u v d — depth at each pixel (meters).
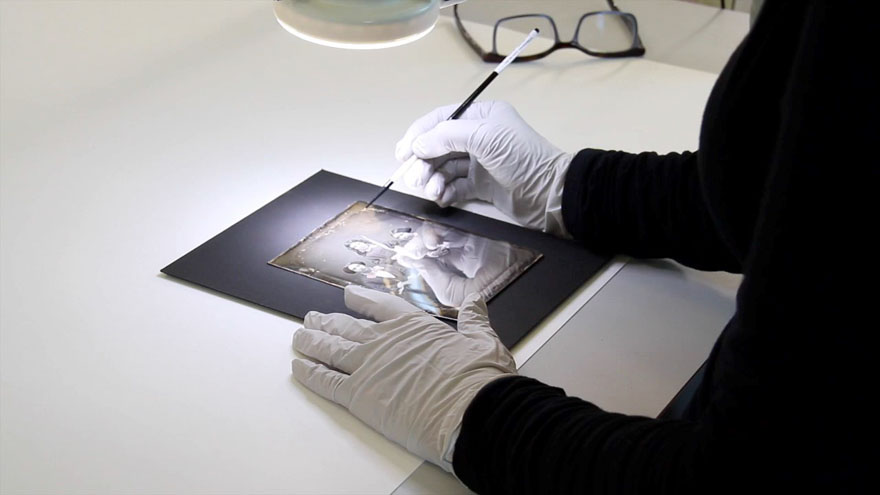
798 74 0.57
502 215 1.22
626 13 1.62
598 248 1.13
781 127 0.59
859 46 0.54
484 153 1.19
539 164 1.18
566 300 1.04
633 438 0.73
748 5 2.11
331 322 0.95
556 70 1.56
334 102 1.46
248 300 1.01
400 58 1.59
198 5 1.79
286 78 1.53
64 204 1.19
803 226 0.57
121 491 0.78
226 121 1.40
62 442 0.83
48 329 0.97
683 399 0.90
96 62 1.56
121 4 1.78
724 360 0.64
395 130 1.38
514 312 1.00
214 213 1.18
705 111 0.74
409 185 1.23
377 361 0.89
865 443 0.59
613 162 1.13
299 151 1.32
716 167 0.73
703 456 0.65
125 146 1.33
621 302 1.05
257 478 0.80
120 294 1.03
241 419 0.86
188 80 1.52
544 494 0.76
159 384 0.90
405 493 0.80
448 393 0.85
